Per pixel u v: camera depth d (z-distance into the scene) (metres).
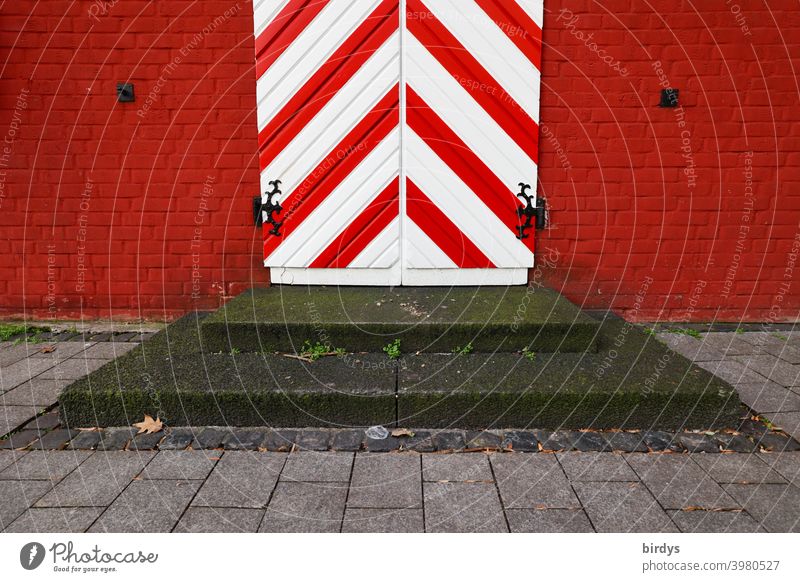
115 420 2.98
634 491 2.44
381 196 4.14
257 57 4.01
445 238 4.21
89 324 4.39
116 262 4.34
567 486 2.48
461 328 3.46
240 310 3.69
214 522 2.23
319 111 4.06
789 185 4.28
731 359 3.85
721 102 4.16
